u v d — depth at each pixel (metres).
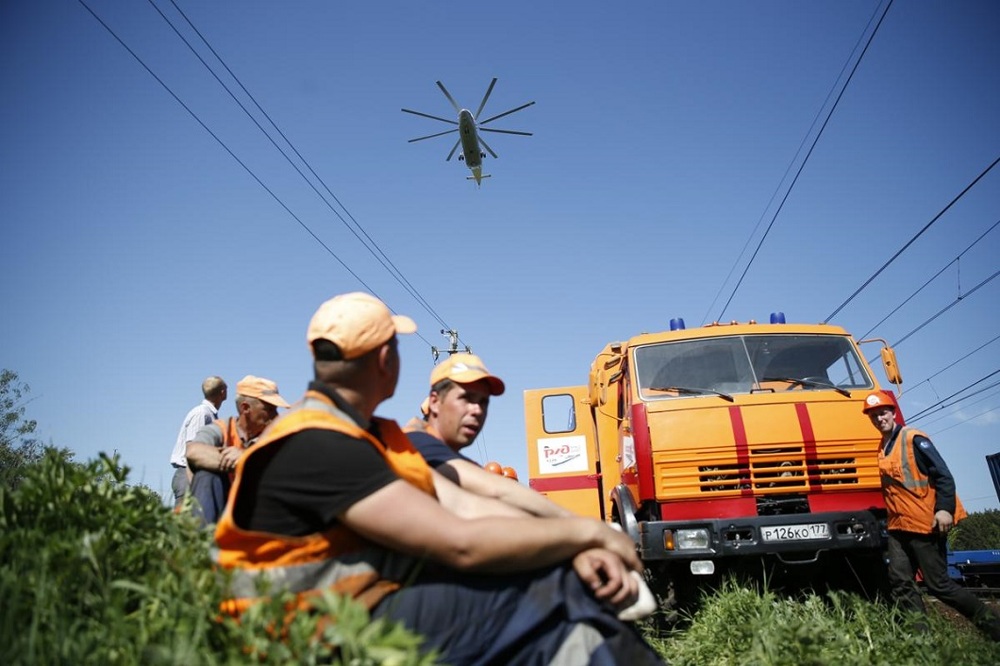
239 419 5.79
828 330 8.41
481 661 2.30
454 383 4.08
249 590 2.18
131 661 1.93
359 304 2.56
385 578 2.32
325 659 2.02
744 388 7.87
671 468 7.43
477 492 3.16
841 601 5.44
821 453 7.38
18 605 1.96
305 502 2.20
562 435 10.63
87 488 2.59
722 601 5.42
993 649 4.52
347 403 2.44
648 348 8.28
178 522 2.68
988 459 18.19
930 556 6.41
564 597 2.41
